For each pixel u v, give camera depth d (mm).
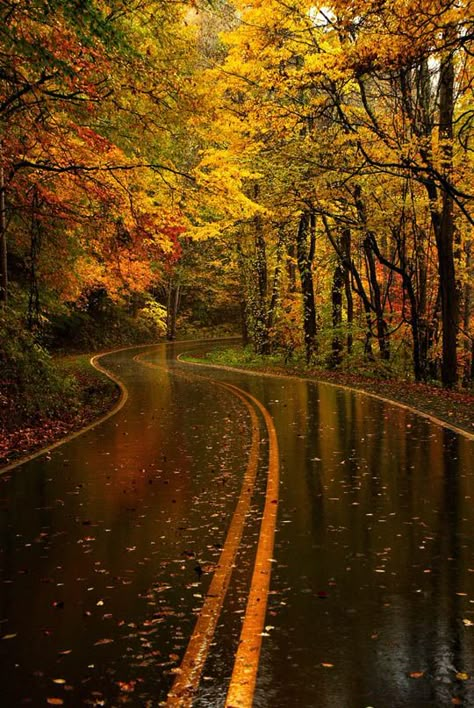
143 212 17672
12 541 6852
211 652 4270
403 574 5742
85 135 14953
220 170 17594
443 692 3752
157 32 15438
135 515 7781
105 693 3771
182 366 37594
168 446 12609
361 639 4445
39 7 10359
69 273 27719
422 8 11938
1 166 17266
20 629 4688
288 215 27203
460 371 37031
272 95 23828
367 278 39719
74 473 10242
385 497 8461
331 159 22516
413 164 21469
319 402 19531
